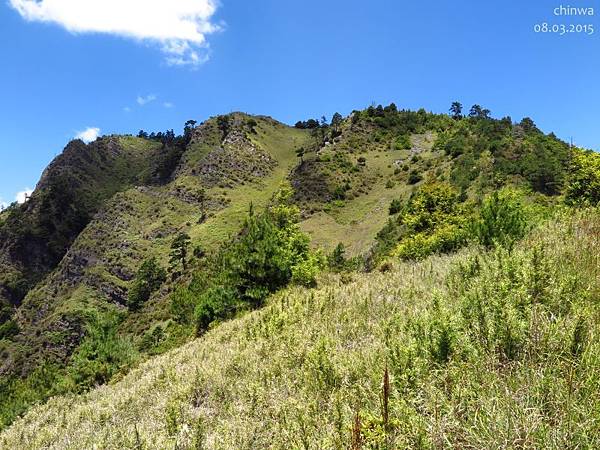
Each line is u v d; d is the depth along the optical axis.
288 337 8.67
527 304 4.95
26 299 123.31
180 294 53.53
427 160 109.56
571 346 3.92
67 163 187.25
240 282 24.06
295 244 33.50
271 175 155.12
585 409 3.04
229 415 6.09
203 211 134.62
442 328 4.62
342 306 10.66
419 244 30.45
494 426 2.97
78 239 130.00
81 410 11.73
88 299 107.00
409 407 3.68
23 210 162.88
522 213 15.98
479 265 8.16
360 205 99.44
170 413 6.56
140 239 128.00
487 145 87.44
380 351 5.57
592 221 9.35
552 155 68.88
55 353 89.81
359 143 137.12
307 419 4.41
